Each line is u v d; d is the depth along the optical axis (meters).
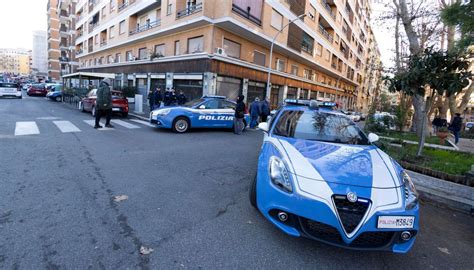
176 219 3.09
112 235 2.68
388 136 12.62
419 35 11.99
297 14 22.14
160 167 5.10
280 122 4.17
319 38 27.16
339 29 33.38
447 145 10.77
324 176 2.55
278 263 2.42
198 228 2.91
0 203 3.19
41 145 6.14
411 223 2.43
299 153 2.97
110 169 4.77
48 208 3.15
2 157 5.03
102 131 8.61
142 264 2.28
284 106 4.86
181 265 2.30
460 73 5.22
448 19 4.41
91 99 13.21
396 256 2.70
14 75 92.75
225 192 4.02
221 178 4.68
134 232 2.76
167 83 19.39
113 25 27.00
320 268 2.40
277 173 2.75
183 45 18.16
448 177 4.89
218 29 16.28
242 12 16.33
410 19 9.80
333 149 3.24
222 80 17.14
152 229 2.84
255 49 19.59
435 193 4.47
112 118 12.74
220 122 10.54
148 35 20.53
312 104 4.61
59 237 2.58
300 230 2.49
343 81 41.62
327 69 30.81
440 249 2.93
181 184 4.24
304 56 24.47
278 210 2.62
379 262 2.57
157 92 14.58
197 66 16.77
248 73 18.91
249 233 2.88
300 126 4.07
